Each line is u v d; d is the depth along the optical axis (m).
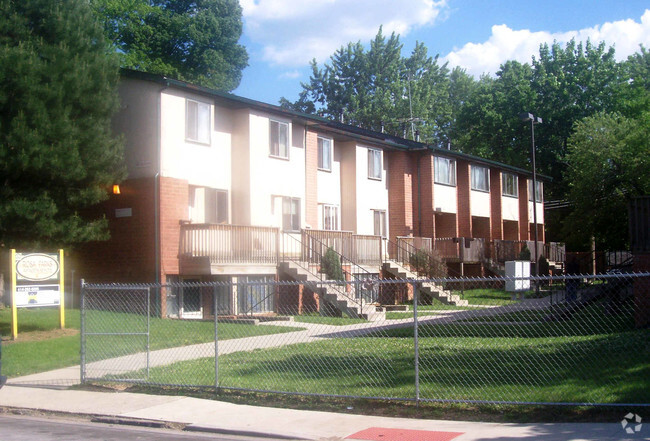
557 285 34.19
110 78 19.20
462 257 33.81
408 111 62.03
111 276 21.80
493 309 23.58
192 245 21.22
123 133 21.41
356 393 10.05
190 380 11.46
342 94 65.88
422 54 69.81
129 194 21.58
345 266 26.33
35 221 17.14
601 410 8.50
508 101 52.44
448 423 8.57
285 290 23.80
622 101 47.59
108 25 39.84
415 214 33.91
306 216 26.88
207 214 23.23
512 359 12.30
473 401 8.81
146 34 42.25
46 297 16.59
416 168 34.09
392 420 8.84
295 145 26.70
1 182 17.11
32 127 16.97
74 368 13.30
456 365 11.91
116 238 21.77
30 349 14.71
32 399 10.86
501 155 53.06
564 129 50.03
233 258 21.77
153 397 10.69
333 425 8.69
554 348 13.39
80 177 17.75
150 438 8.49
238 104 23.73
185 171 22.11
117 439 8.43
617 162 35.12
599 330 16.61
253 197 23.95
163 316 20.61
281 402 10.08
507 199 41.53
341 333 17.42
